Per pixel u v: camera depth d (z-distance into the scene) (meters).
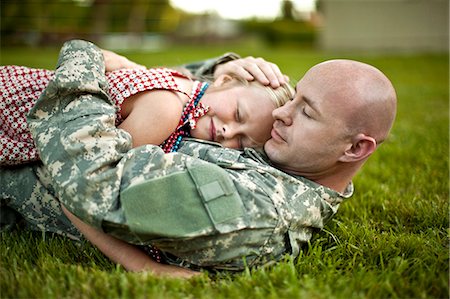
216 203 1.57
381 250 1.82
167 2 16.47
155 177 1.56
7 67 2.05
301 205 1.74
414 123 4.39
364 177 2.84
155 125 1.86
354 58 11.64
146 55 10.62
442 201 2.38
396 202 2.37
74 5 14.01
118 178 1.57
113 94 1.91
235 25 21.28
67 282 1.52
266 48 17.25
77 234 1.89
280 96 2.00
